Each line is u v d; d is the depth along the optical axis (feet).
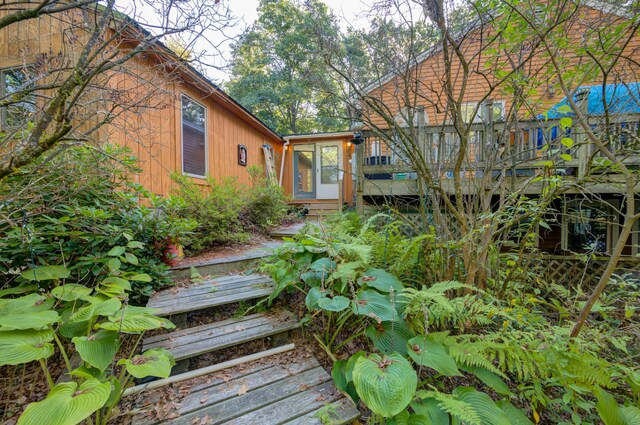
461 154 6.15
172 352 5.65
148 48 5.38
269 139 27.78
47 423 2.93
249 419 4.39
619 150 5.47
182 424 4.26
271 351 6.14
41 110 5.24
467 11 6.53
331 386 5.16
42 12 3.77
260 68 36.17
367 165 13.38
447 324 6.18
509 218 6.44
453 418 4.02
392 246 7.23
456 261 6.86
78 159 7.23
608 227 15.25
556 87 7.25
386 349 4.97
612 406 3.92
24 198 5.59
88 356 3.79
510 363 4.74
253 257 10.91
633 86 8.56
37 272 5.80
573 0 6.02
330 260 6.49
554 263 11.44
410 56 6.84
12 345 3.66
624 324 6.70
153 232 8.78
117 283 6.17
